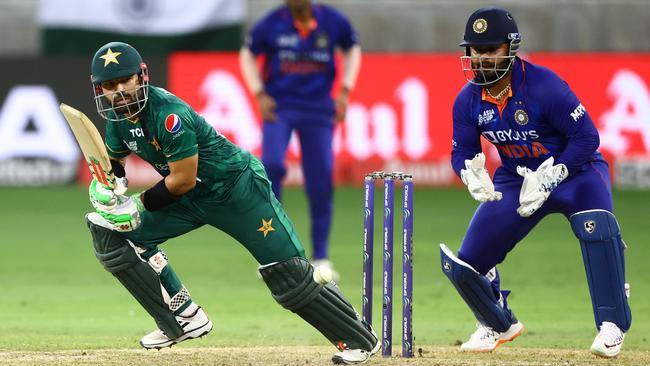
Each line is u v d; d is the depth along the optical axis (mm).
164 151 19281
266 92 36750
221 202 19969
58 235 46500
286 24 36156
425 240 44500
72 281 36156
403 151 59062
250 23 65625
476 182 20984
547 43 66438
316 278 20047
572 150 21031
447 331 27359
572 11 66438
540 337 26188
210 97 58281
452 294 33656
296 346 24328
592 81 58062
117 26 62719
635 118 58000
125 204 19609
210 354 22484
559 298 32781
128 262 20484
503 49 20734
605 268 21734
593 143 21047
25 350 23109
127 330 27125
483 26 20656
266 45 36500
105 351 22938
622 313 21891
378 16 66750
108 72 18734
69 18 62594
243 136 57969
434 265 38906
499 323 22734
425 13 66688
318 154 36531
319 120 36500
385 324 21641
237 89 58062
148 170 59562
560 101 20891
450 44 66688
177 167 19188
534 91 21047
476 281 22000
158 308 21078
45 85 59438
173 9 62594
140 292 20875
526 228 22016
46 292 33969
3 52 66375
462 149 22109
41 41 62719
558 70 58094
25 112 59812
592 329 27609
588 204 21641
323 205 36719
